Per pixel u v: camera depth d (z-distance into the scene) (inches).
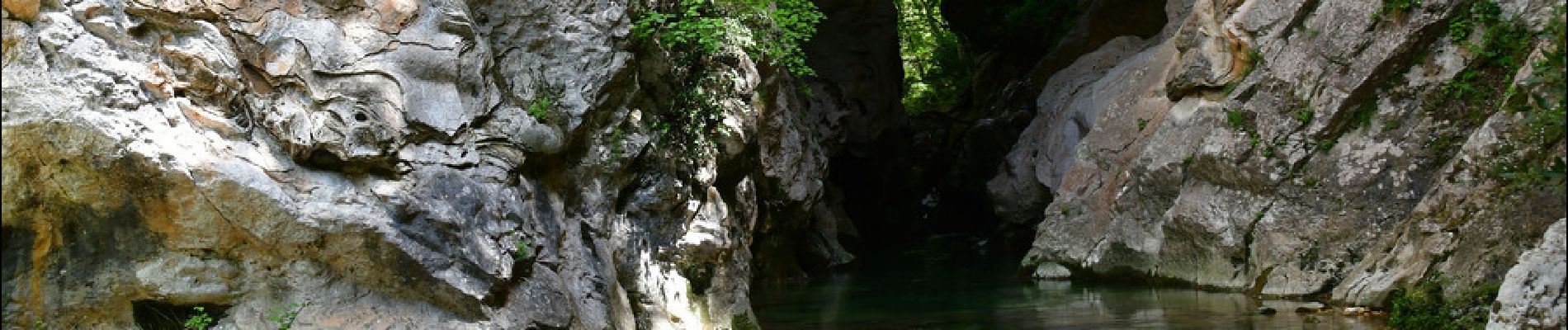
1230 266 484.7
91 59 241.9
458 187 280.1
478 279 273.1
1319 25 481.4
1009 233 743.7
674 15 356.8
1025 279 571.2
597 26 331.3
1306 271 451.8
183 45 259.9
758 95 447.2
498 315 276.4
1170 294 476.4
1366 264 424.5
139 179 244.5
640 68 362.3
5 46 237.1
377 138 271.9
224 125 260.1
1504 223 362.3
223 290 261.1
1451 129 440.1
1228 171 489.7
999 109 934.4
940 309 456.8
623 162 341.4
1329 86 468.8
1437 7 446.3
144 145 243.3
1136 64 665.6
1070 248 579.8
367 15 285.6
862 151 857.5
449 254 271.3
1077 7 932.6
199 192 249.9
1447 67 442.9
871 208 924.0
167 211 251.0
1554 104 355.3
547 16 325.4
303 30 277.6
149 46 255.9
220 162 253.1
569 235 316.5
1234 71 513.7
